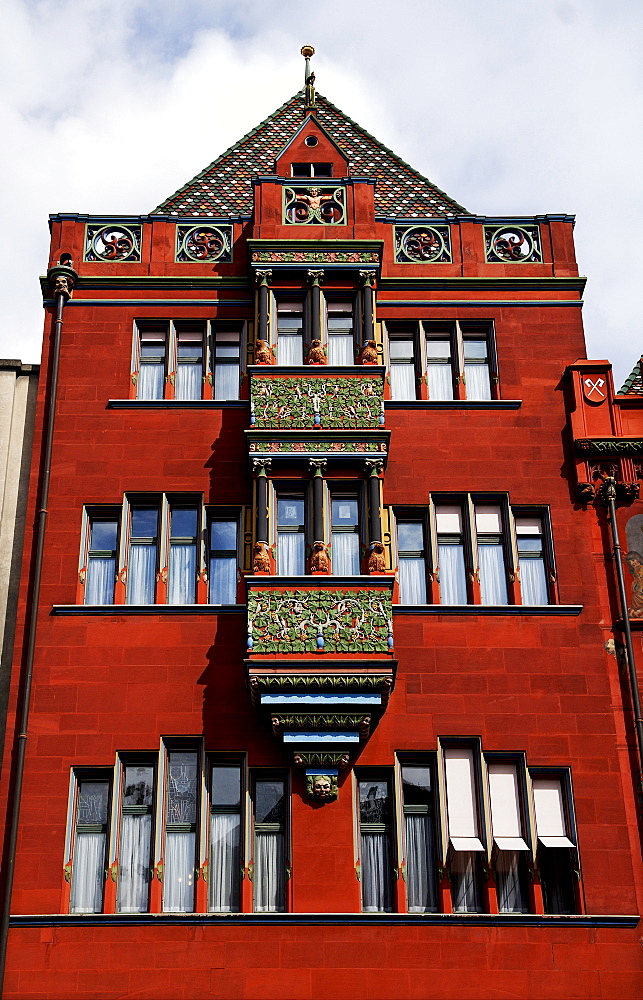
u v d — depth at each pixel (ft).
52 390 88.12
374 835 76.89
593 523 85.71
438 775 77.92
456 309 92.53
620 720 79.71
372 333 88.94
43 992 71.36
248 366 86.84
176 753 78.43
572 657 81.25
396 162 105.40
